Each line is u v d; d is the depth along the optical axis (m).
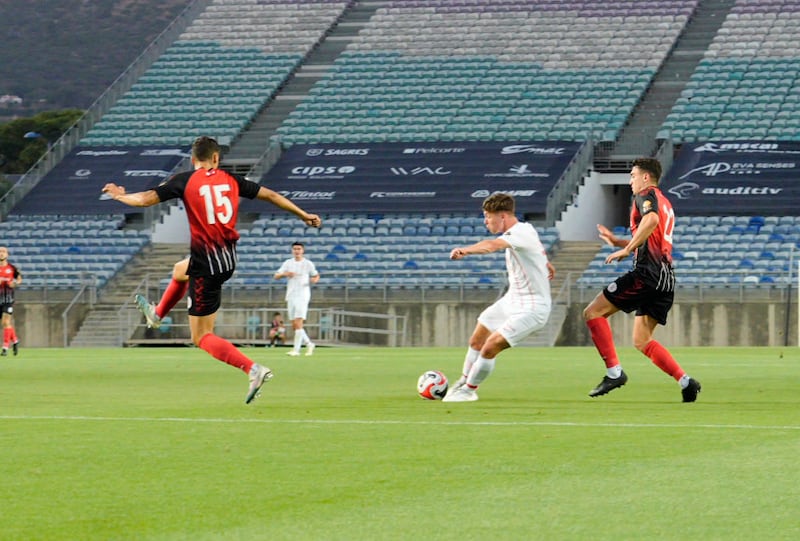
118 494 23.98
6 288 96.50
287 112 177.75
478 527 20.81
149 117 177.25
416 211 150.50
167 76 186.00
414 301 130.00
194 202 41.81
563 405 43.00
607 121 164.12
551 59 179.00
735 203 143.88
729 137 157.75
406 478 25.67
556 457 28.52
